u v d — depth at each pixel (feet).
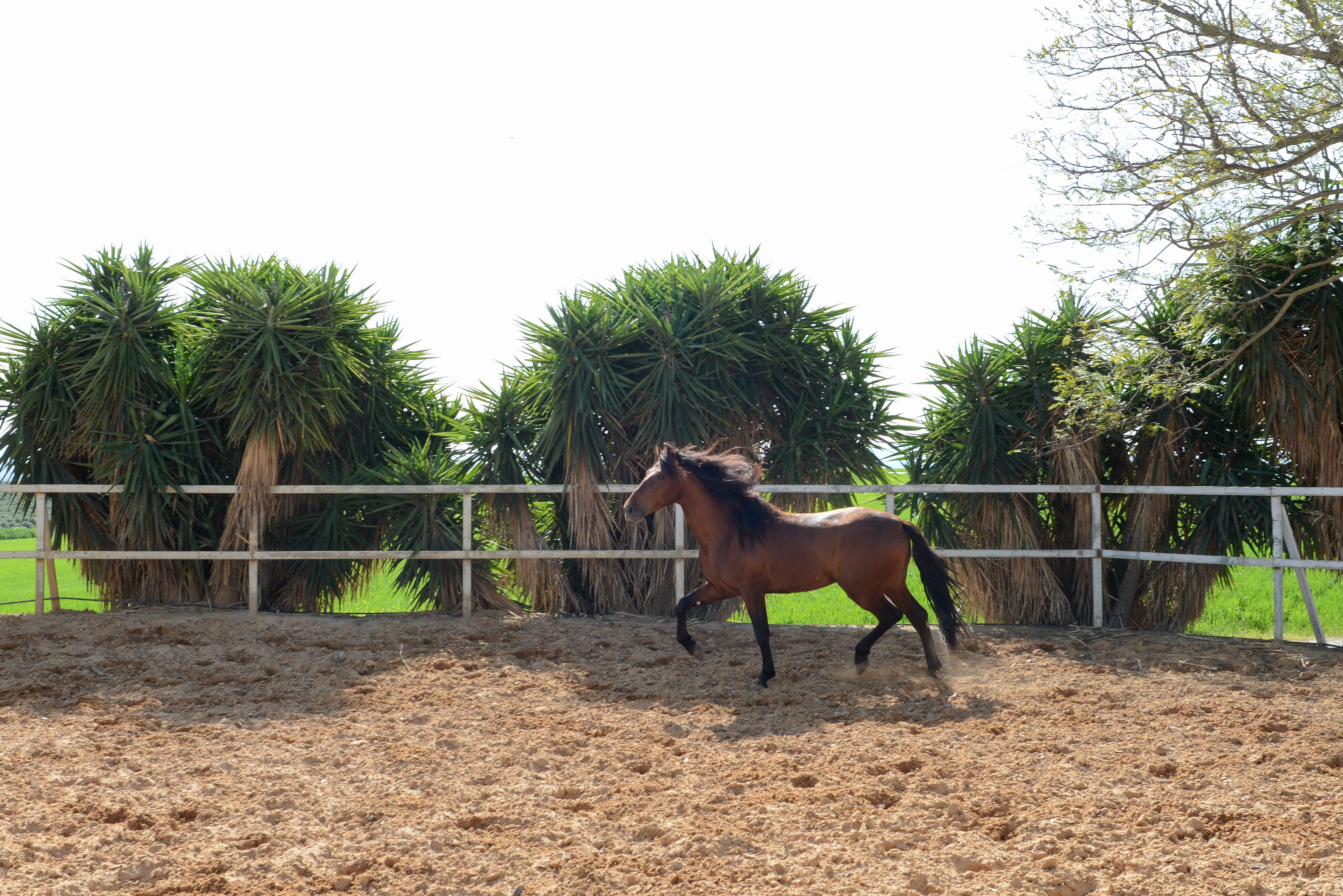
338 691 20.61
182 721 18.25
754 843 12.16
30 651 23.68
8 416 28.94
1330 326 26.43
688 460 21.57
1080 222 26.17
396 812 13.42
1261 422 27.55
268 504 28.76
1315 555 27.55
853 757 15.64
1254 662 22.49
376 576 33.30
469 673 22.30
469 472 30.07
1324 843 11.73
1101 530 28.22
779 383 31.40
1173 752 15.92
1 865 11.34
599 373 28.91
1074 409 26.55
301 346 28.58
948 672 22.26
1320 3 25.23
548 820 13.11
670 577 30.09
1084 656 23.80
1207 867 11.13
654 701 20.02
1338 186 25.50
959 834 12.39
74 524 29.07
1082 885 10.87
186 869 11.41
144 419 28.89
